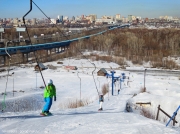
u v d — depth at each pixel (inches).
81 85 2556.6
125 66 3934.5
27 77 2984.7
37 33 7770.7
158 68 3900.1
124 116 515.2
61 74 3201.3
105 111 733.3
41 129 373.4
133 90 1870.1
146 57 4478.3
